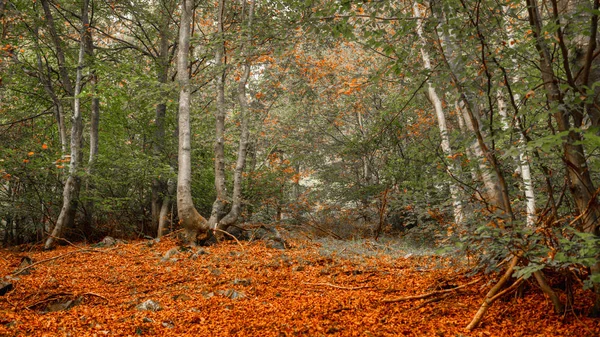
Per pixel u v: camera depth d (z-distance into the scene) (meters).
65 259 9.59
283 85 16.25
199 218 11.77
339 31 4.50
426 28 4.47
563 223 4.10
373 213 16.27
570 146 3.62
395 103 14.62
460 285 5.39
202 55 12.02
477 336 3.70
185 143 11.88
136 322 4.46
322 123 21.25
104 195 15.09
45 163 13.76
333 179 20.12
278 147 19.42
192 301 5.52
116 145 15.75
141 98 12.36
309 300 5.34
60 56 14.45
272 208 17.78
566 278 3.97
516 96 7.22
